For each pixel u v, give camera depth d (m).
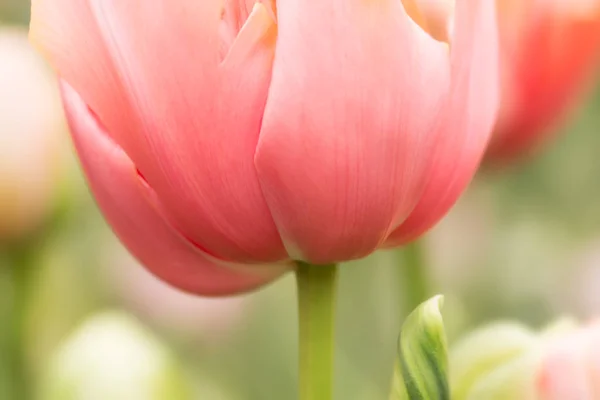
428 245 0.61
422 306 0.37
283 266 0.39
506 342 0.41
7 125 0.51
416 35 0.36
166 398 0.48
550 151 0.72
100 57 0.37
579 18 0.50
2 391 0.53
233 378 0.69
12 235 0.51
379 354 0.69
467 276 0.68
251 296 0.73
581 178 0.73
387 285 0.70
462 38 0.37
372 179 0.36
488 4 0.38
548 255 0.71
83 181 0.54
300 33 0.36
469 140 0.38
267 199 0.37
